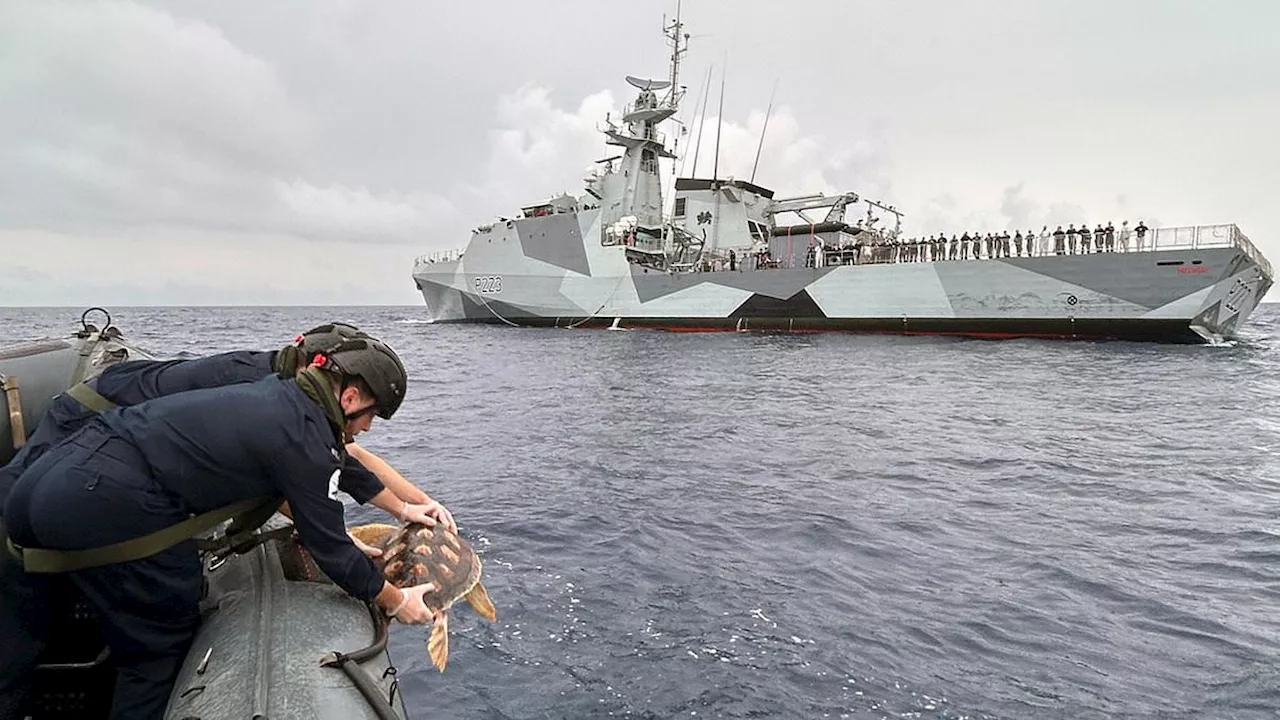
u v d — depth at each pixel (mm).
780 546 8281
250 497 2520
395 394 2719
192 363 2955
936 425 17297
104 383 2857
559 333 48969
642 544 8211
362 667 2381
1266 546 8492
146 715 2561
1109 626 6285
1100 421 18031
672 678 5215
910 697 5047
